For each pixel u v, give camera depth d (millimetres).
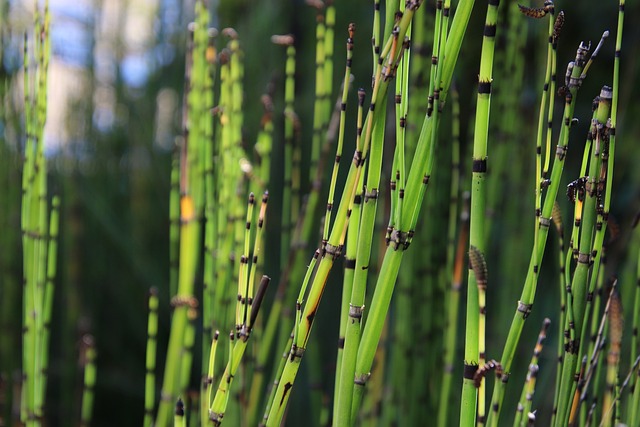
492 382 1418
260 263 1370
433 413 1346
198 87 1307
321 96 1311
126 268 2219
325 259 1067
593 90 2213
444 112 1355
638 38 2020
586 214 1062
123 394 2076
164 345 2131
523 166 1429
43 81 1237
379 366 1309
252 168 1400
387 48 1041
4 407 1670
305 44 2336
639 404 1114
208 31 1303
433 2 1217
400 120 1040
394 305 1413
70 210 2062
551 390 1515
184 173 1308
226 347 1289
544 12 1045
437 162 1341
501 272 1456
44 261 1251
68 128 2334
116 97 2496
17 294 1974
